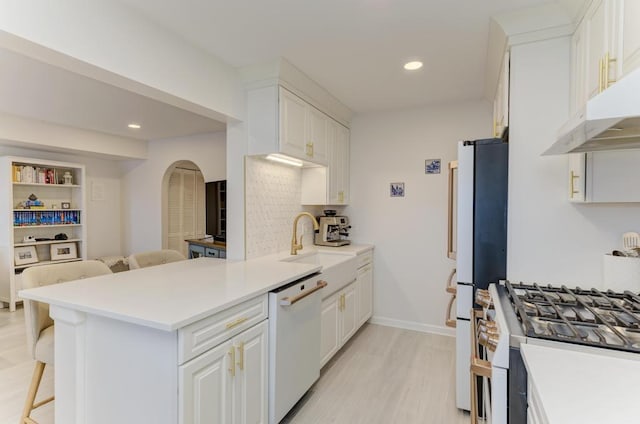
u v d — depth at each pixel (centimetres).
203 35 200
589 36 149
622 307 134
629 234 169
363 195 371
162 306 142
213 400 144
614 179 151
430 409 214
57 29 143
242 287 176
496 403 110
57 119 386
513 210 189
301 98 270
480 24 188
